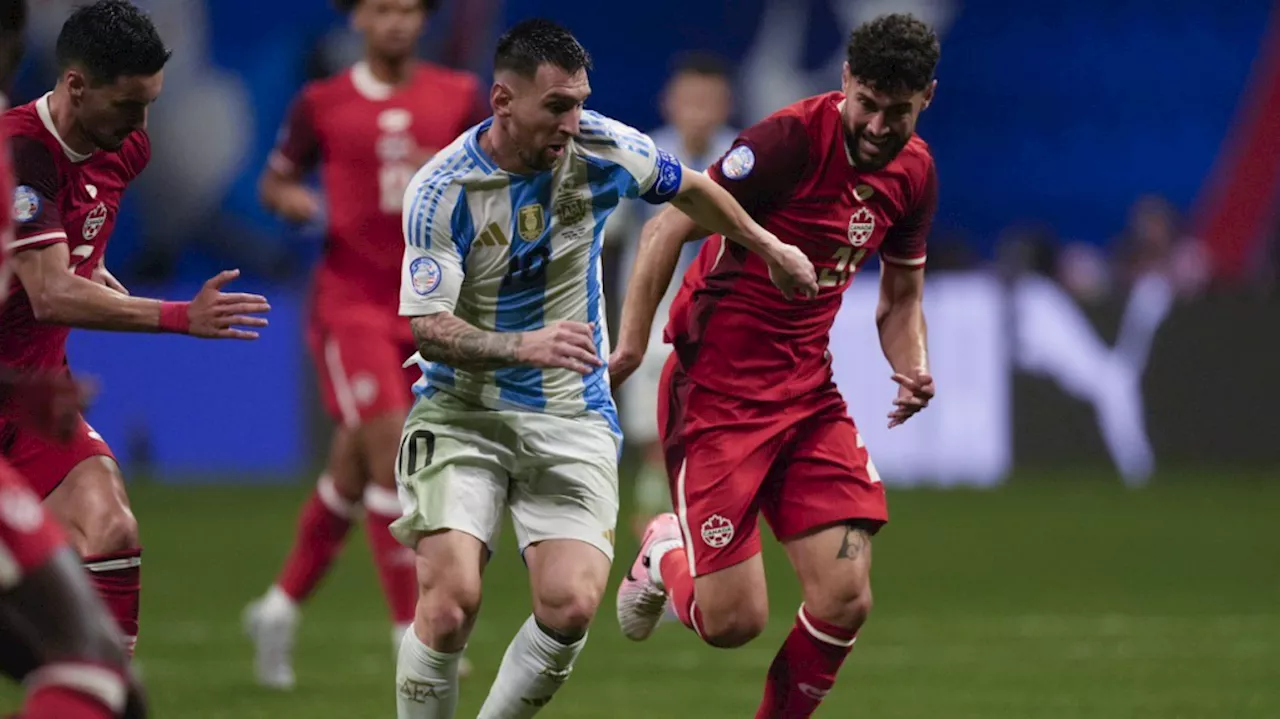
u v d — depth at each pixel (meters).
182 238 61.78
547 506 17.30
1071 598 33.00
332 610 31.88
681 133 33.69
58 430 13.62
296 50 63.34
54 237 16.59
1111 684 24.19
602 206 16.94
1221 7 74.00
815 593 18.12
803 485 18.39
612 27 73.31
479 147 16.45
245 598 32.97
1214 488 51.06
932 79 17.56
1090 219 73.81
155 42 16.38
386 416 24.98
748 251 18.55
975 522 44.91
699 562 18.72
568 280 17.19
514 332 16.66
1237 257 70.94
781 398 18.61
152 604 32.25
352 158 26.67
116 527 17.50
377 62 27.28
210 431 52.69
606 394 17.92
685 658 26.70
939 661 26.17
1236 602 32.50
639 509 43.06
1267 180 72.25
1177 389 53.41
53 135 16.94
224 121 62.25
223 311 16.02
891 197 18.53
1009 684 24.19
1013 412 52.91
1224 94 73.69
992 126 74.19
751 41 72.25
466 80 27.89
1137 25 74.25
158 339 52.59
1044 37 74.12
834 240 18.50
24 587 10.41
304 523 24.50
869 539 18.38
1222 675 24.91
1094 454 53.06
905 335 19.31
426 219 16.33
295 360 52.94
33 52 56.47
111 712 10.44
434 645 16.59
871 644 27.86
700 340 18.84
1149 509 47.09
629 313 18.44
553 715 21.97
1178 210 73.12
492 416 17.33
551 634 16.75
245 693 23.39
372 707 22.33
